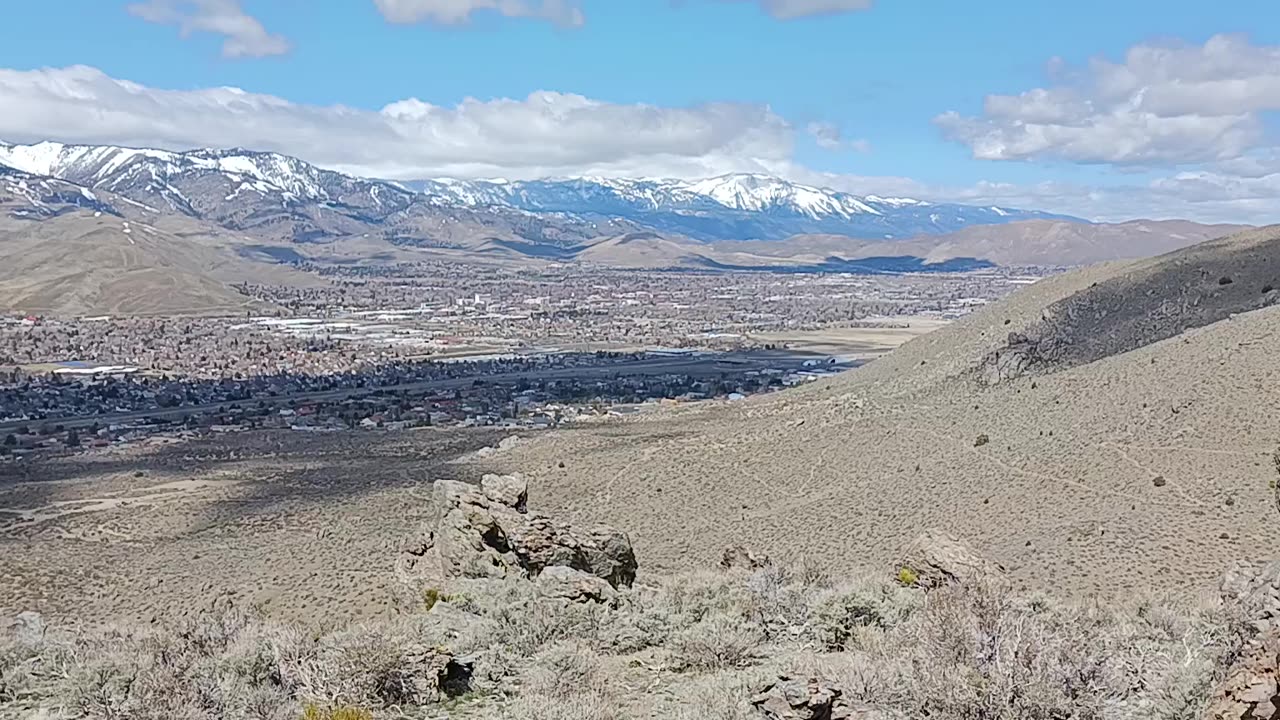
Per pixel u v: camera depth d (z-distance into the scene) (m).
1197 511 45.38
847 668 15.33
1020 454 62.72
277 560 55.94
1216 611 18.17
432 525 33.66
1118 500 49.41
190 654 18.02
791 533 56.19
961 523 51.66
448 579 29.42
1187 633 16.56
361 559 50.78
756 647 19.09
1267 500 44.19
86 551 70.00
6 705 16.17
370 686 15.84
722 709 14.16
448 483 33.28
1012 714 12.66
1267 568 18.33
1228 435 53.81
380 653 16.28
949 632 14.52
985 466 62.06
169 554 65.12
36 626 23.77
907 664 14.14
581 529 32.50
